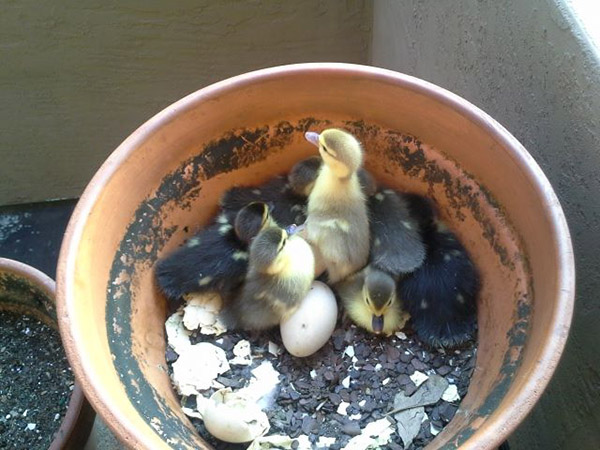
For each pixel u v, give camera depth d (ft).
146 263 1.90
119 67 2.81
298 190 2.05
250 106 1.94
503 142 1.74
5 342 2.40
